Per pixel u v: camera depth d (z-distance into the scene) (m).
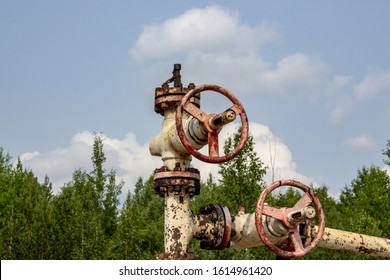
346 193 47.91
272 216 8.52
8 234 24.70
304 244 8.96
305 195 8.58
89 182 34.03
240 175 20.36
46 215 25.20
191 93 8.00
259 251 18.70
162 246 35.31
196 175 8.85
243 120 8.13
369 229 26.92
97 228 25.88
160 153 9.06
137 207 36.84
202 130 8.19
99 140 37.66
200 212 9.23
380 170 39.22
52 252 24.53
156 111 9.22
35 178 35.94
